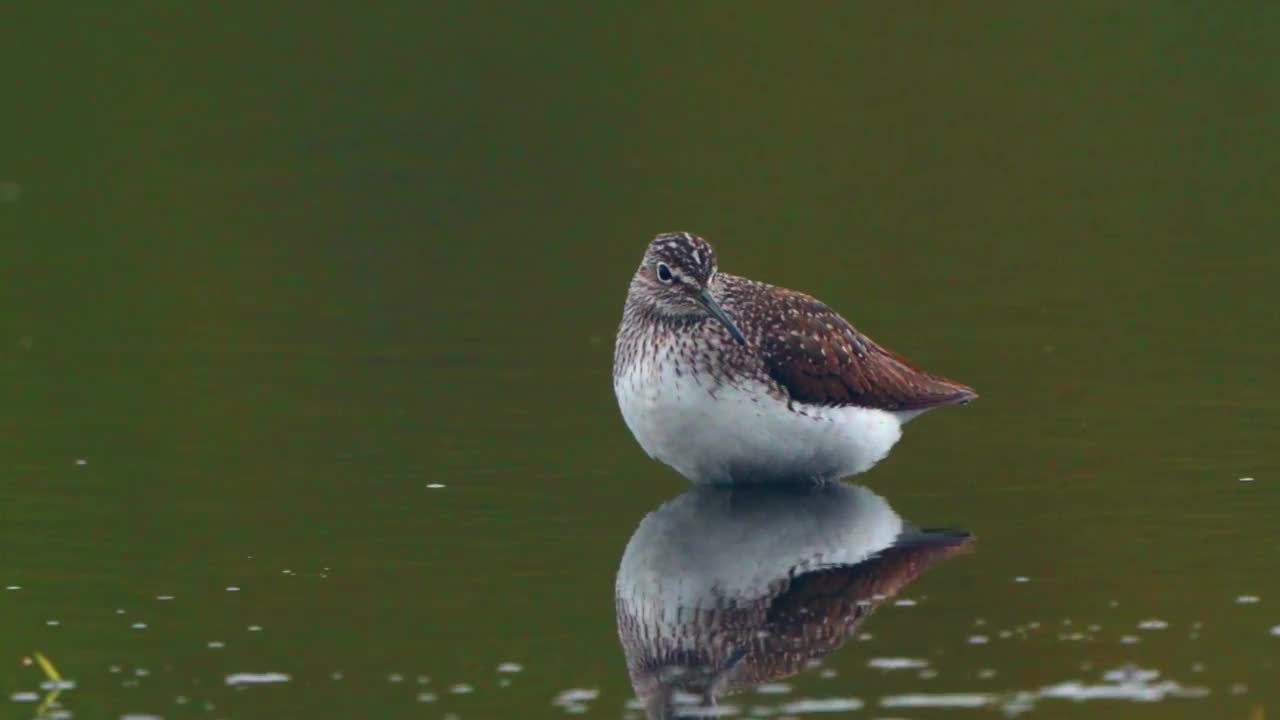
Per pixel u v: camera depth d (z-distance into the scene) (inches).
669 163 1083.3
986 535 540.4
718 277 619.5
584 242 967.6
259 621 474.6
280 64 1182.3
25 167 1093.1
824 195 1039.0
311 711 413.1
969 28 1254.9
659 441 594.6
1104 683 417.7
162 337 821.2
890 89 1173.1
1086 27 1258.0
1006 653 439.2
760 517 568.1
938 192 1047.6
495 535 550.0
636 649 449.4
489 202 1033.5
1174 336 785.6
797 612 474.0
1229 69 1195.3
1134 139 1123.3
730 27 1245.1
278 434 668.1
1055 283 884.6
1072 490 585.3
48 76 1182.9
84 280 922.1
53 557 530.3
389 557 529.0
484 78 1163.9
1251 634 447.2
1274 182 1057.5
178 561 526.0
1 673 439.5
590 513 573.9
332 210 1031.6
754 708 409.7
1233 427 651.5
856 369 602.2
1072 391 706.8
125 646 456.4
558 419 685.9
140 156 1109.1
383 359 778.8
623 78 1172.5
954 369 742.5
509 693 422.3
